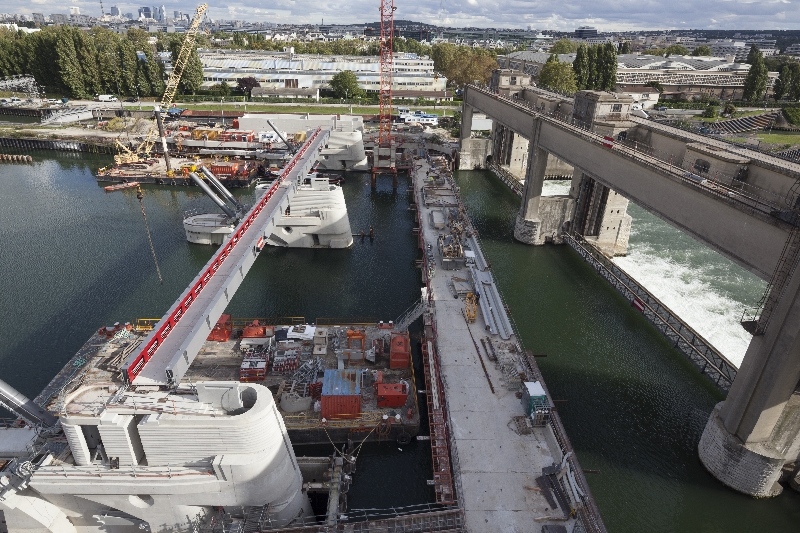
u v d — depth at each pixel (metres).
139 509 30.86
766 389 33.31
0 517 30.70
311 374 44.94
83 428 30.12
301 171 76.50
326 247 79.81
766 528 36.00
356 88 180.50
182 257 74.12
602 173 60.75
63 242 77.94
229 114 145.62
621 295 66.25
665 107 178.88
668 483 38.88
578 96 75.62
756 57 177.75
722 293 67.00
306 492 36.41
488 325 51.38
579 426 44.03
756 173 45.03
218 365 47.09
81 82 173.75
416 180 103.25
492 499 32.94
